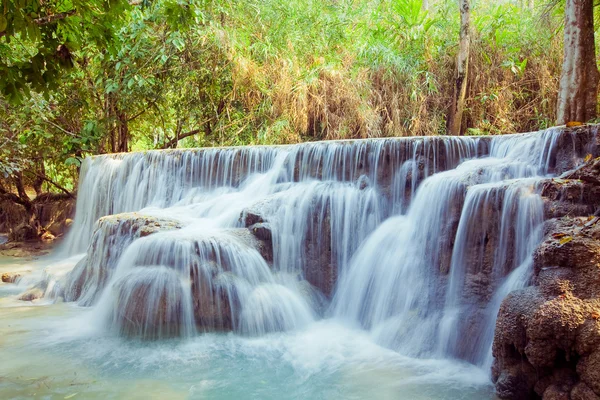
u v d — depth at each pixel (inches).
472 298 175.2
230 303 205.9
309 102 420.5
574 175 164.6
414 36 408.2
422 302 191.2
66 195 523.5
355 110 407.8
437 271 194.5
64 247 407.8
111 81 449.1
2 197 505.7
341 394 144.9
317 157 279.3
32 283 287.1
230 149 321.4
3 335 197.6
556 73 377.4
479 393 141.8
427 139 245.4
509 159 217.2
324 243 243.8
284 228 242.8
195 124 511.2
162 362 171.3
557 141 193.6
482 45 393.4
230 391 147.4
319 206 248.1
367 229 243.1
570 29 244.1
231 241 222.5
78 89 482.9
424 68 408.8
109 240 246.7
